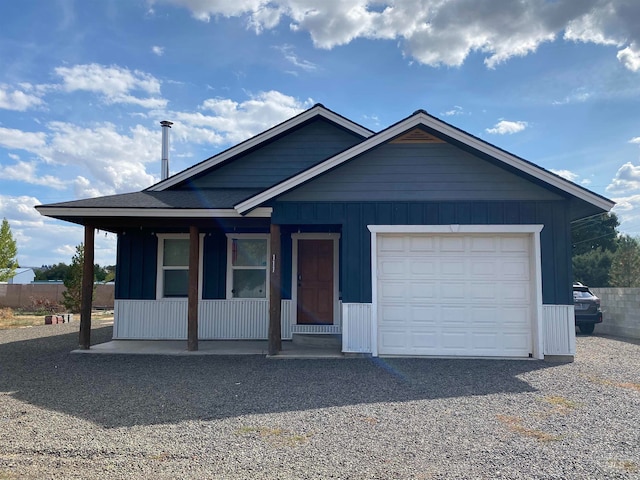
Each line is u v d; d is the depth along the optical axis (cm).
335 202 970
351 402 627
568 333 931
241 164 1269
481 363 894
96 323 1861
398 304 966
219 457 434
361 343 955
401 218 961
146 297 1234
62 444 467
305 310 1223
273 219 973
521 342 952
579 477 391
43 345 1176
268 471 403
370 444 468
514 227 946
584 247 3525
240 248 1246
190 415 569
